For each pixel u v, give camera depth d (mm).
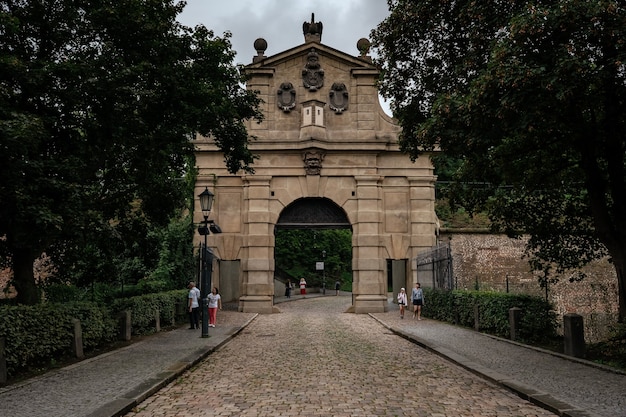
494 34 12094
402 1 14062
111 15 13914
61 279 20016
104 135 14805
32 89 12891
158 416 7684
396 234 31609
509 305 16984
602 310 27656
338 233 69562
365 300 30938
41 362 12039
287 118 32094
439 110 12023
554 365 11695
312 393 9195
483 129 11703
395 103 15305
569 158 15828
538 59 10477
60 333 12633
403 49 14500
